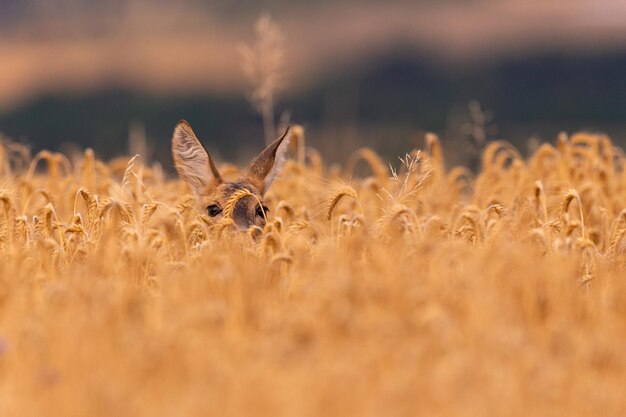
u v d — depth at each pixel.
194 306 28.39
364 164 64.19
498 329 27.36
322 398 23.58
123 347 26.30
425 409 23.66
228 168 53.34
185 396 24.02
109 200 37.09
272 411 23.31
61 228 37.81
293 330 27.12
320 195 46.34
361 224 35.88
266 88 57.56
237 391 23.94
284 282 31.84
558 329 27.69
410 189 45.41
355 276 30.70
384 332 26.59
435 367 25.33
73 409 23.47
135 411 23.45
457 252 32.75
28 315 28.88
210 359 25.66
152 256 33.12
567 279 30.78
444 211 49.47
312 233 37.88
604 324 29.27
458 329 27.42
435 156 52.91
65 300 29.11
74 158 56.66
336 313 27.16
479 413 23.58
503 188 50.78
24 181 48.06
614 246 37.16
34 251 35.59
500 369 25.33
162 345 25.62
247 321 28.17
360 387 24.20
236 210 45.66
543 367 25.44
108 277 32.25
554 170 52.97
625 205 48.12
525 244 35.22
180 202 40.91
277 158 50.91
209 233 38.62
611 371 26.48
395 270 30.50
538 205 43.06
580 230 40.31
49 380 24.42
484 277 30.64
